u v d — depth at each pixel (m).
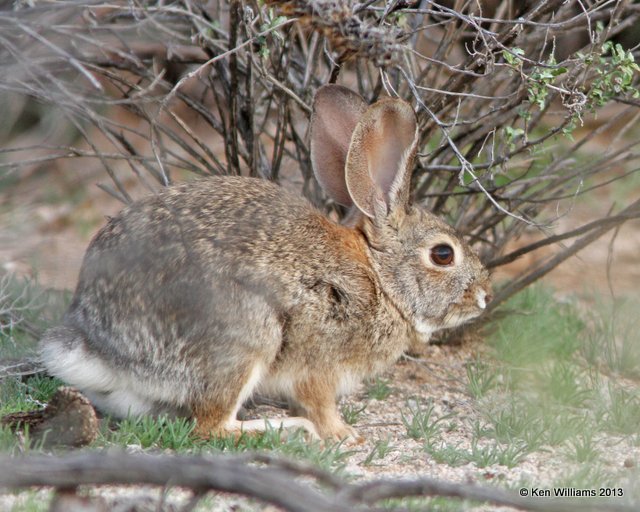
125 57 11.59
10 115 13.39
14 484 5.85
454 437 9.84
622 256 16.19
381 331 10.08
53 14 9.59
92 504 6.55
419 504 7.34
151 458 5.97
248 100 11.27
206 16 11.81
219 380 9.14
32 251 12.17
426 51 13.61
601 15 11.70
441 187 12.30
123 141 11.62
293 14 8.62
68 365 9.24
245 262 9.30
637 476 8.38
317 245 9.76
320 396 9.77
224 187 9.89
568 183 12.99
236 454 8.06
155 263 9.14
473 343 12.55
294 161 13.47
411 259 10.36
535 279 11.85
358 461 9.01
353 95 10.62
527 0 11.48
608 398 10.86
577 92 9.88
